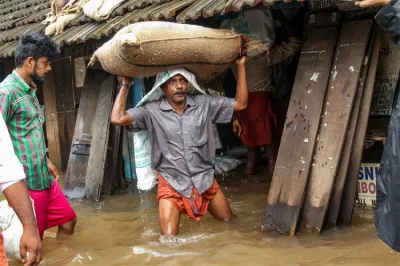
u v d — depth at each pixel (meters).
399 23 2.47
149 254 3.69
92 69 6.29
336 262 3.25
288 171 3.98
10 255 3.71
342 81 3.94
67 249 3.95
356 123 3.90
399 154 2.43
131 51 3.44
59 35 6.21
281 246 3.64
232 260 3.43
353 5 3.93
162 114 4.00
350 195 3.91
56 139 7.76
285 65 6.13
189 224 4.37
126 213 5.01
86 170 6.02
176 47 3.60
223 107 4.14
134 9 5.66
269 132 5.95
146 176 4.29
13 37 7.52
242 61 4.06
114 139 6.01
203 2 4.59
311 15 4.25
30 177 3.65
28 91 3.63
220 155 7.62
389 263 3.18
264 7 5.03
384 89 4.21
